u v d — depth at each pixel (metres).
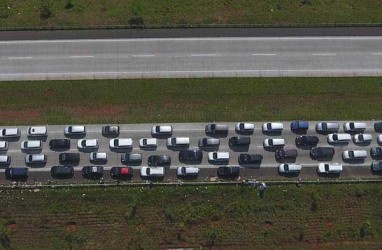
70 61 86.50
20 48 86.56
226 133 83.50
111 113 83.94
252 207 79.62
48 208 78.38
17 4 89.88
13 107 83.44
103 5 90.62
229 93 86.12
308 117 85.12
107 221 78.38
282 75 87.69
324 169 81.50
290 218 79.50
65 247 76.94
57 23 88.38
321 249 78.31
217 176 81.38
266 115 85.00
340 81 87.75
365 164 82.81
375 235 79.06
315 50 89.31
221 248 78.06
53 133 82.31
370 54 89.69
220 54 88.19
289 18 91.06
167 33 88.88
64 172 79.31
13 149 81.19
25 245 76.69
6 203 78.25
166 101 85.19
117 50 87.38
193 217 79.00
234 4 92.00
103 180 80.12
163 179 80.81
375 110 86.19
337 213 79.88
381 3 93.06
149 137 82.75
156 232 78.25
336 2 93.38
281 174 81.75
